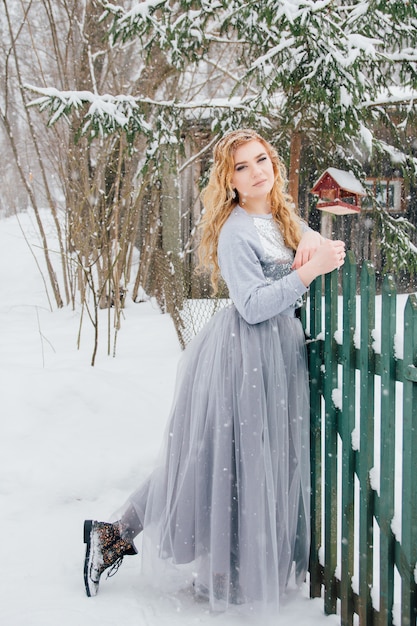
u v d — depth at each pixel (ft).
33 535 8.49
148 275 27.14
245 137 6.86
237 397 6.46
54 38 24.14
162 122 15.38
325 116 13.76
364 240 27.84
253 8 12.96
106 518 9.02
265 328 6.55
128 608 6.73
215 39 14.99
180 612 6.67
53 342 18.39
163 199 24.66
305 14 11.93
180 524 6.82
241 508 6.46
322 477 7.14
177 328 17.69
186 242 27.91
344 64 12.50
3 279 31.04
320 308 6.76
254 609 6.42
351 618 6.28
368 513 5.88
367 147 15.03
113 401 12.11
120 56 26.25
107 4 14.90
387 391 5.48
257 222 6.82
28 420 11.42
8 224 45.83
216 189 6.99
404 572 5.38
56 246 35.06
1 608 6.74
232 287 6.44
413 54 14.28
